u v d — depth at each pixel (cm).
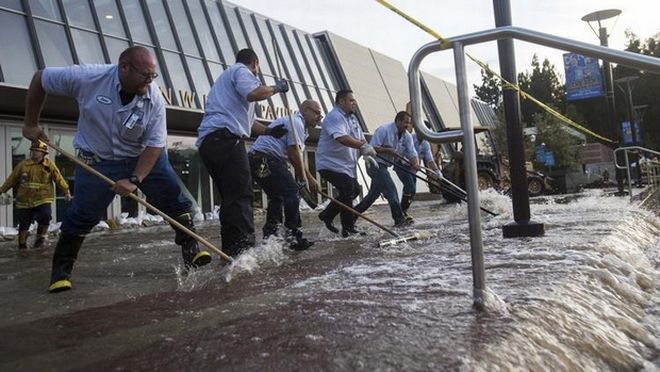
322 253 421
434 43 237
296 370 158
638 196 1030
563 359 178
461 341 174
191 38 1477
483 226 566
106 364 177
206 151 389
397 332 187
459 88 228
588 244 359
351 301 238
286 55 1916
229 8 1712
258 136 484
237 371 161
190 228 366
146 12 1356
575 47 212
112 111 317
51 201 726
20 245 693
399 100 2559
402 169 701
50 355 191
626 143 2381
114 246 607
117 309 256
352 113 580
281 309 232
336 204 551
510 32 221
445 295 238
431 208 1204
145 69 307
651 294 293
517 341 176
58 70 317
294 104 1811
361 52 2455
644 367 191
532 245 377
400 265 329
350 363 160
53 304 277
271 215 476
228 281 312
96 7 1218
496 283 255
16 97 946
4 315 254
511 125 459
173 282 328
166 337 202
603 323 217
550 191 1952
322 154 577
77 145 328
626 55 203
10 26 1011
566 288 241
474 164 221
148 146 329
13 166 994
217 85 404
